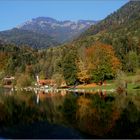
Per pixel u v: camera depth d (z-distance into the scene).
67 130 72.19
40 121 85.12
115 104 117.94
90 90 191.62
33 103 130.62
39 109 110.75
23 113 101.44
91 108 109.00
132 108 105.38
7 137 66.38
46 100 142.12
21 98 156.00
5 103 133.25
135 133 68.38
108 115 92.62
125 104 116.56
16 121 85.81
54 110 107.12
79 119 87.06
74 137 65.56
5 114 99.94
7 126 78.25
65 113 99.06
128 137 65.00
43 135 67.81
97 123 80.25
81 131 71.06
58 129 73.56
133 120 83.38
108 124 78.62
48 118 90.19
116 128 73.69
